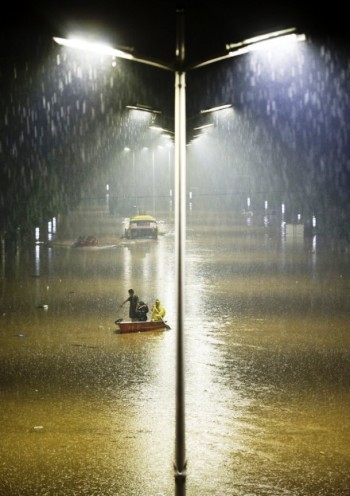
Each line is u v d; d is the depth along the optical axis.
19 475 14.70
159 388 20.62
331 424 17.59
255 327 28.83
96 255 56.12
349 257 54.03
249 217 99.44
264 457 15.70
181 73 14.38
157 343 26.19
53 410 18.66
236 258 53.78
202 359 23.80
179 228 14.28
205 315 31.44
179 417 14.03
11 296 36.69
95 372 22.27
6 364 23.30
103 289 38.78
